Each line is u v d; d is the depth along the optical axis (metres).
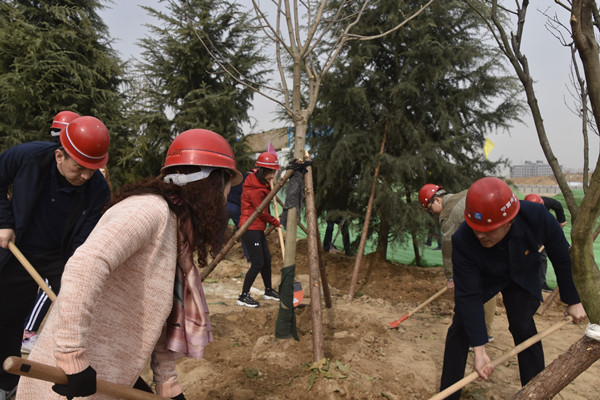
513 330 2.76
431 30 6.74
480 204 2.27
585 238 1.64
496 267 2.55
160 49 9.09
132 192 1.52
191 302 1.64
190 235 1.61
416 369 3.51
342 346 3.88
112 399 1.43
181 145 1.62
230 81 9.19
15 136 8.52
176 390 1.77
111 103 9.52
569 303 2.57
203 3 8.91
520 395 1.53
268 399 2.92
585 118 2.14
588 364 1.45
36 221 2.68
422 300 5.78
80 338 1.19
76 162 2.42
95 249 1.23
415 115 7.04
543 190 31.92
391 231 7.25
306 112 3.66
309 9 3.74
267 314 4.79
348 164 7.02
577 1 1.45
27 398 1.41
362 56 6.72
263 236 5.40
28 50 8.48
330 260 7.50
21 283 2.69
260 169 5.12
